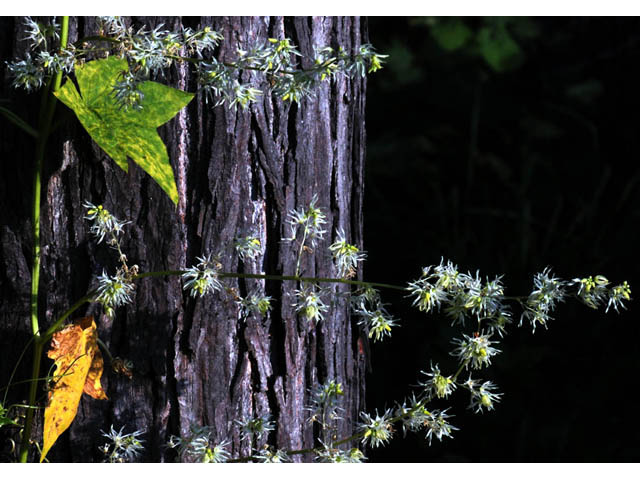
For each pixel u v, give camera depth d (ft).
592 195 9.23
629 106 9.71
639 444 6.57
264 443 4.15
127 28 4.00
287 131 4.14
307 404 4.20
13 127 4.03
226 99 3.93
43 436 3.95
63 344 3.92
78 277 4.05
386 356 7.28
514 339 7.28
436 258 8.16
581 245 8.29
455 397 6.86
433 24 9.28
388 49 9.90
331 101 4.24
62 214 4.04
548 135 9.59
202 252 4.06
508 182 9.41
